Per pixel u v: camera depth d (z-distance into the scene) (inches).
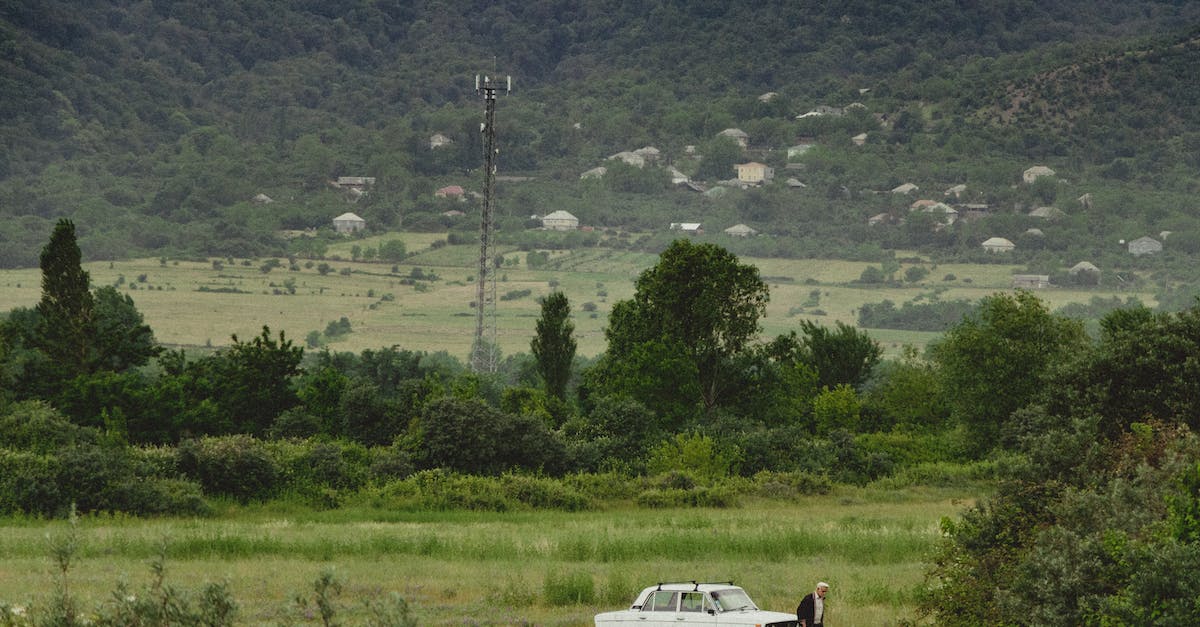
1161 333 4269.2
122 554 3794.3
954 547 2393.0
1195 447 2301.9
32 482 5044.3
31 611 1696.6
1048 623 1925.4
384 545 3986.2
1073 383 4301.2
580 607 2896.2
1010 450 6934.1
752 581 3230.8
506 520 5344.5
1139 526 2014.0
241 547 3902.6
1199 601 1669.5
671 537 4050.2
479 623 2657.5
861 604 2893.7
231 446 5777.6
